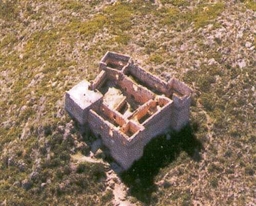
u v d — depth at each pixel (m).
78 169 69.06
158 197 66.69
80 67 82.50
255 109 78.44
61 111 73.94
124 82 73.69
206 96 77.81
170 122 72.19
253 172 72.12
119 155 68.06
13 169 73.50
